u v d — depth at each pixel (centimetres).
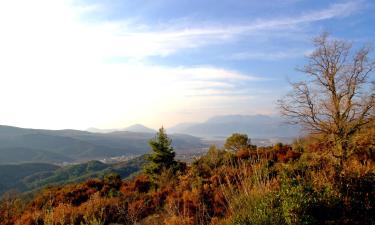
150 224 898
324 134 1783
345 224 508
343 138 1585
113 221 984
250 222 530
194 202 904
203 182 1184
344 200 552
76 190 1560
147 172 2375
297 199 524
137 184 1694
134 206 1055
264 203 546
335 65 1933
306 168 781
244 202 601
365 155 1073
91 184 1678
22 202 1409
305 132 1912
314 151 1648
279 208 537
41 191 1591
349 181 591
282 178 654
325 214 530
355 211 539
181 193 1170
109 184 1717
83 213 1024
